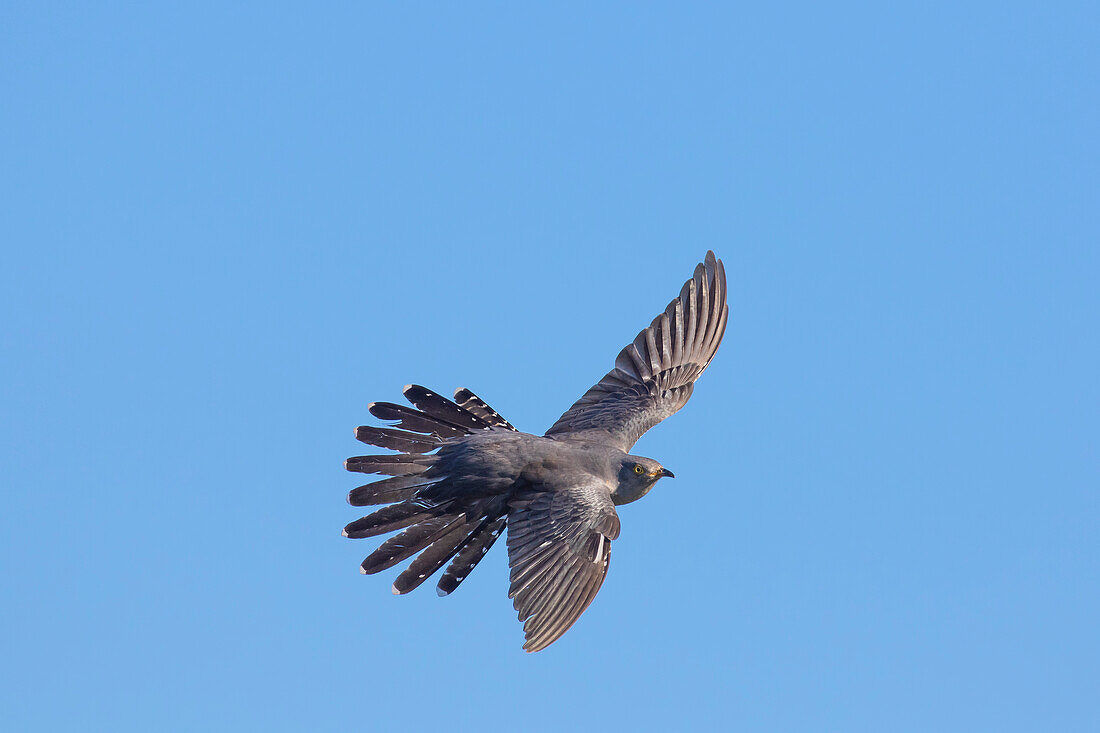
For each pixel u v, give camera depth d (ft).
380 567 53.83
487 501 54.03
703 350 62.39
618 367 61.57
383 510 54.85
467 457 53.88
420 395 57.36
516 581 50.39
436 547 54.34
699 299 62.90
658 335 62.08
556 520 51.37
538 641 49.01
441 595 53.31
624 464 54.54
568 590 49.70
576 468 53.57
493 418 58.03
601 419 58.95
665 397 60.44
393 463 55.42
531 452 53.72
